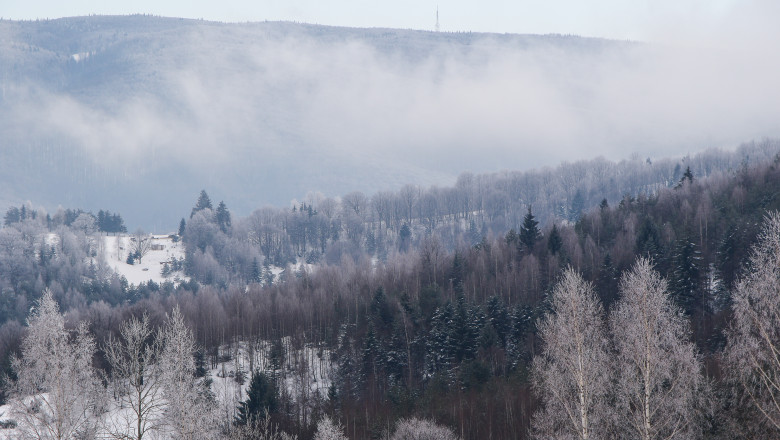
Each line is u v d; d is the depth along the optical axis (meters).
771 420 72.44
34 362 81.62
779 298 74.19
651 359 82.38
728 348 78.19
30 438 77.75
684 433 81.06
